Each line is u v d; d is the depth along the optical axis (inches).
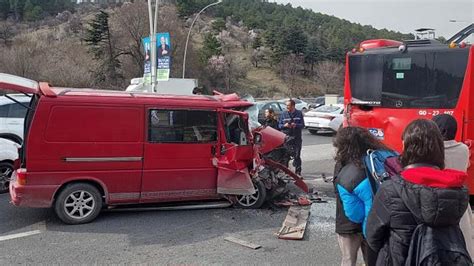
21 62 1553.9
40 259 207.8
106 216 280.7
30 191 251.6
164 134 279.0
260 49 3272.6
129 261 205.8
